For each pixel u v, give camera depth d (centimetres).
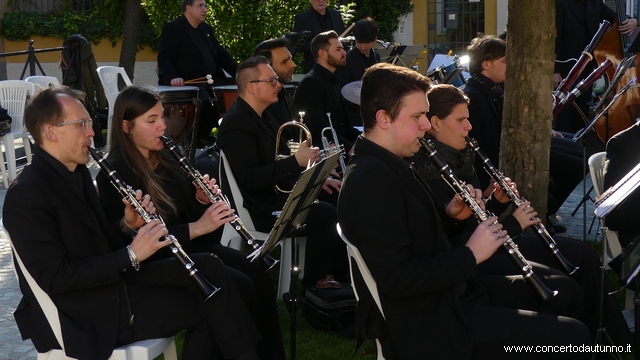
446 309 273
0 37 1602
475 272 269
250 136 445
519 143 415
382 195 269
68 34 1620
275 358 356
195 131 745
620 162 381
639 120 385
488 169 337
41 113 284
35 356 389
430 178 333
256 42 1102
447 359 268
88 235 291
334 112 554
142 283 302
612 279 466
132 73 1297
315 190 333
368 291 283
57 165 288
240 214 451
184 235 327
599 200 309
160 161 359
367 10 1539
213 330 300
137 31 1289
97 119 957
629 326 368
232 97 776
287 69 542
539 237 322
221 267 306
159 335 296
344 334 407
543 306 297
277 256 543
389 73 280
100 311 287
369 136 285
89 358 279
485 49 479
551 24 404
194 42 812
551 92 412
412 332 271
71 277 276
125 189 300
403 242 268
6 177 807
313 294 418
